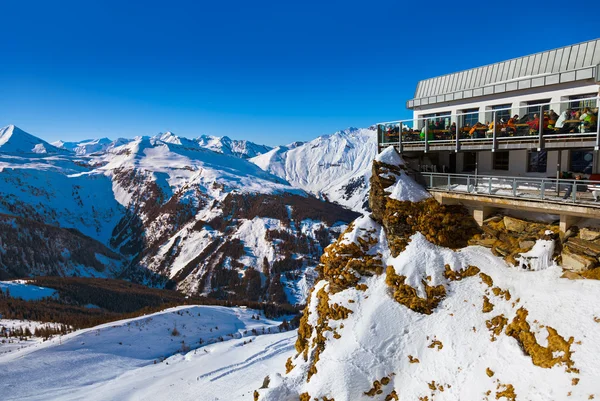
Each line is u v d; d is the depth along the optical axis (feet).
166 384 165.17
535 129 64.95
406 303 67.87
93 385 183.01
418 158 94.68
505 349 54.08
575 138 60.18
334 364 64.18
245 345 214.07
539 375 48.01
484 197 70.64
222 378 159.43
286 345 204.54
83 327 285.43
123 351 225.97
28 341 257.34
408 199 80.48
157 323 270.67
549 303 54.85
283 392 65.31
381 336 65.05
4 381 179.01
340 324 70.49
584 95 68.39
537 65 82.99
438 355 59.47
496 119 70.03
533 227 66.64
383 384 60.23
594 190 56.59
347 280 76.43
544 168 74.43
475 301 63.41
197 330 272.72
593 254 56.54
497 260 68.23
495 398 49.19
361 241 81.41
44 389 177.27
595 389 41.91
